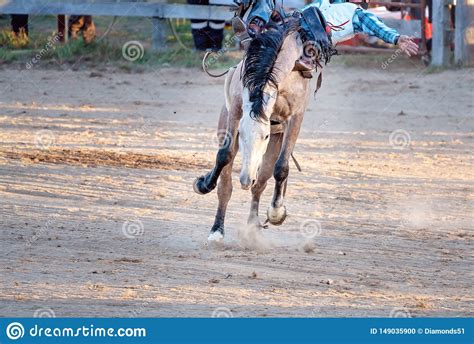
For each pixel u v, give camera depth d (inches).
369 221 505.4
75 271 394.3
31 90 946.7
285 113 419.8
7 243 437.7
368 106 879.1
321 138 750.5
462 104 884.0
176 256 425.1
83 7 1114.1
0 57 1080.2
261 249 444.5
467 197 569.3
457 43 1029.8
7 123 785.6
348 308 354.9
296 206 535.2
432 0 1030.4
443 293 378.9
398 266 418.6
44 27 1229.7
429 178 620.1
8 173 593.9
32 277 383.9
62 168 615.8
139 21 1248.2
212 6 1097.4
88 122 799.7
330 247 449.7
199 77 1016.9
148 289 370.9
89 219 491.2
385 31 430.9
